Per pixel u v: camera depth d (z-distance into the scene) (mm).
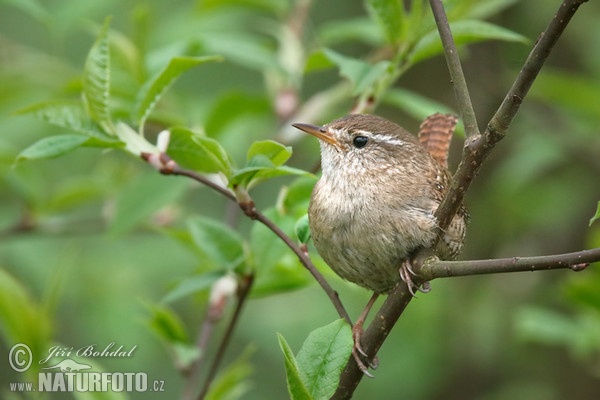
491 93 13352
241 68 13359
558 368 13398
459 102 5859
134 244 12789
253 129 11594
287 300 12922
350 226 7031
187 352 8398
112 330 11891
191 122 10695
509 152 13930
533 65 5387
